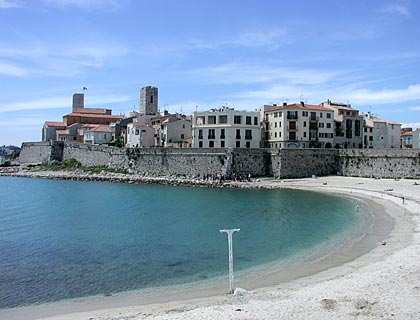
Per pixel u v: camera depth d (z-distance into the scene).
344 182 96.31
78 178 125.00
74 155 145.62
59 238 47.53
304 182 99.62
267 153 108.50
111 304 26.72
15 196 89.19
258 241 44.72
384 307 22.33
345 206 67.56
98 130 168.88
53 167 144.62
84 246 43.44
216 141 125.19
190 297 27.45
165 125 143.62
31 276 33.19
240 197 82.75
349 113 139.00
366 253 36.12
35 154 161.25
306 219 57.44
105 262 37.19
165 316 22.89
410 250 35.19
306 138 128.50
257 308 23.22
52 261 37.66
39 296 28.64
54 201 80.81
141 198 83.81
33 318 24.75
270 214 62.69
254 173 107.62
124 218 61.16
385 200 69.88
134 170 120.94
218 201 78.00
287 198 80.06
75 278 32.59
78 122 188.88
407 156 96.56
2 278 32.66
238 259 37.50
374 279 27.52
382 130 144.75
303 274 31.56
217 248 42.06
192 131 134.00
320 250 39.31
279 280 30.44
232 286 28.69
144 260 37.72
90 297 28.28
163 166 115.94
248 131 125.88
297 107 128.12
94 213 66.12
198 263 36.50
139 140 149.88
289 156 106.75
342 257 35.72
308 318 21.36
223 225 54.78
